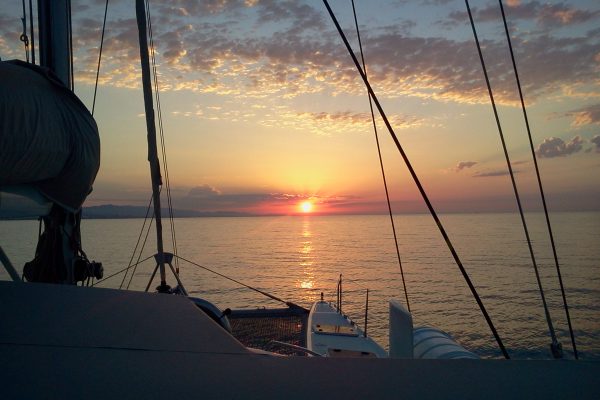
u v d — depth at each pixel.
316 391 1.66
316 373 1.81
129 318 2.36
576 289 57.91
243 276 81.56
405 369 1.85
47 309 2.44
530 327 38.97
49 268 4.99
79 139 4.09
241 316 10.76
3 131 2.92
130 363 1.87
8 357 1.90
